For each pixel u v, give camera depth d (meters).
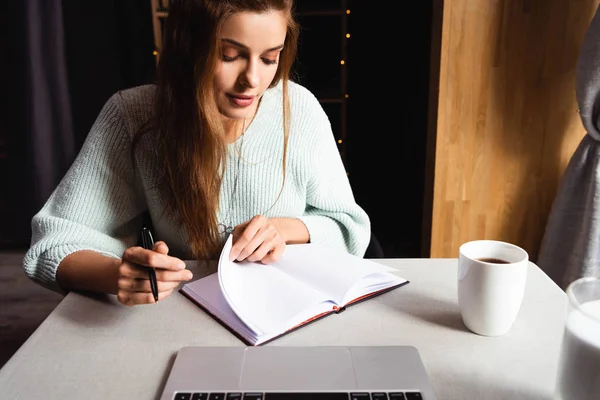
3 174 2.73
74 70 2.69
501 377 0.64
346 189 1.25
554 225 1.78
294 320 0.74
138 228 1.16
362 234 1.20
